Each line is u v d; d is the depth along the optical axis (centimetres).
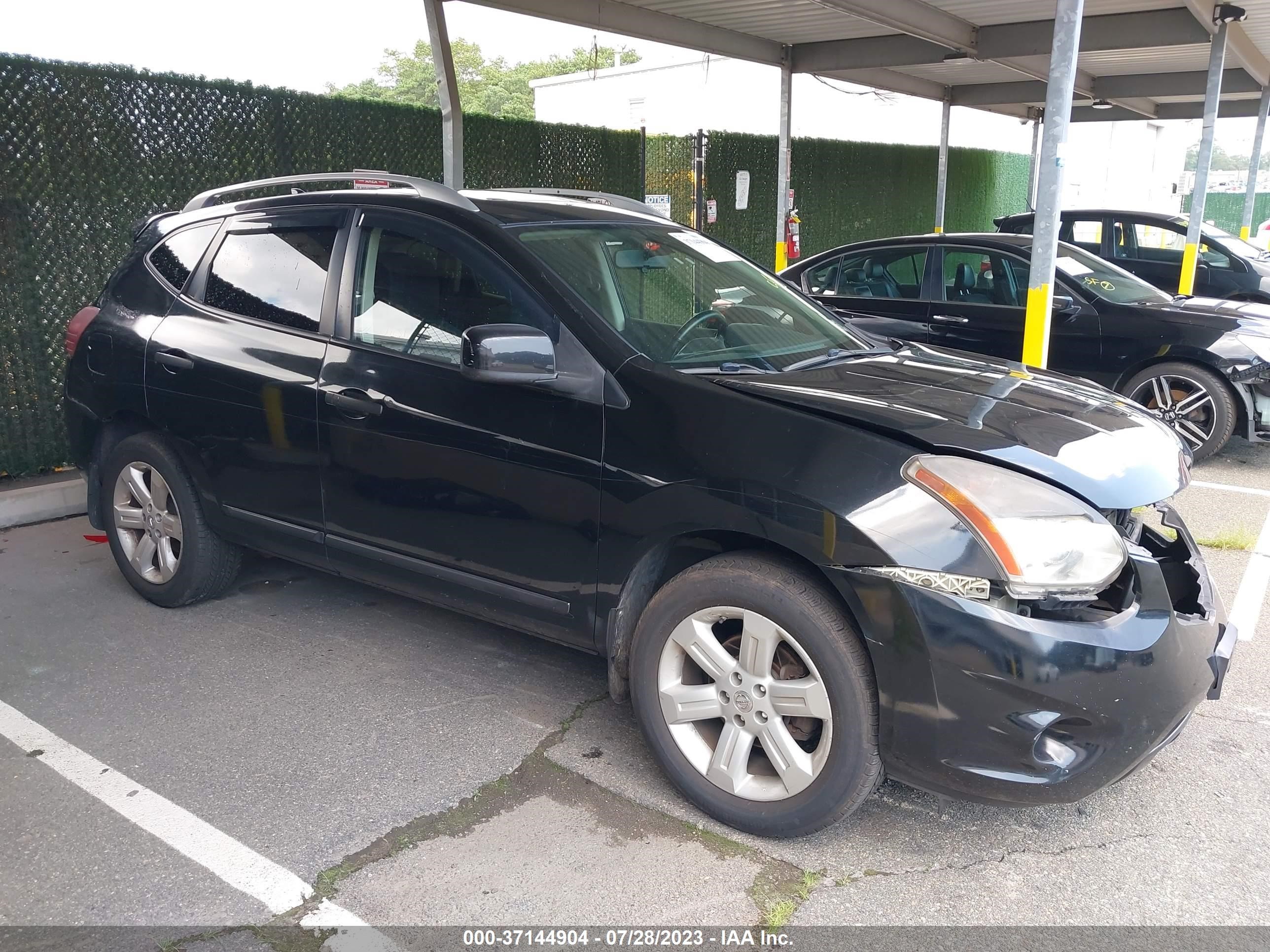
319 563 390
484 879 269
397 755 331
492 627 438
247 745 337
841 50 1114
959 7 981
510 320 328
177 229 443
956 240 785
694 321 349
